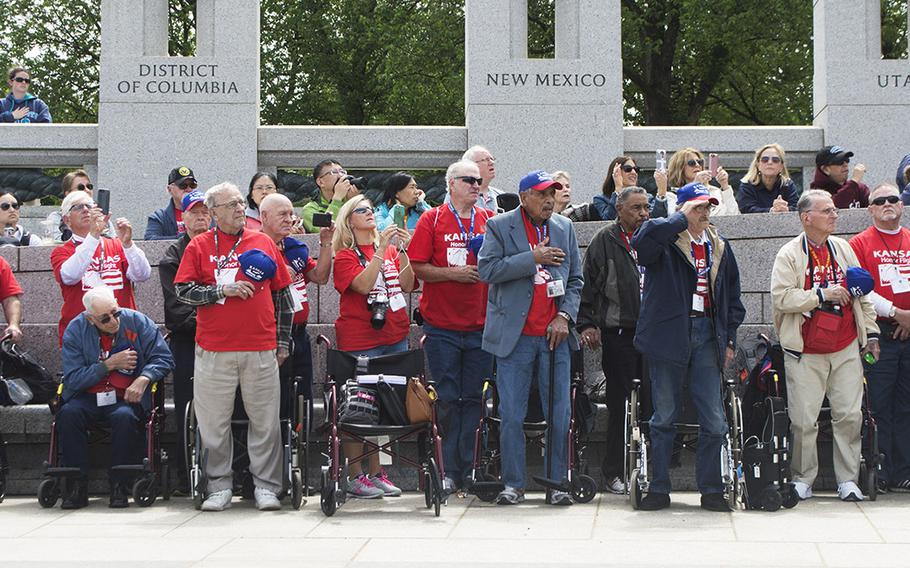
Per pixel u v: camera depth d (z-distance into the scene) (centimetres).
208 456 1073
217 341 1059
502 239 1068
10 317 1243
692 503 1084
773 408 1049
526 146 1823
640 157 1844
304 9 3691
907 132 1845
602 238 1148
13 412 1194
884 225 1156
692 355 1039
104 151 1788
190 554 849
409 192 1269
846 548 858
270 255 1083
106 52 1798
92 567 801
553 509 1045
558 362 1068
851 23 1847
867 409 1102
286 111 3744
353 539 906
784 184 1405
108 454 1207
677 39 3569
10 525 999
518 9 1841
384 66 3538
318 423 1195
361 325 1133
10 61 3706
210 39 1814
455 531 939
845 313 1098
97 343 1123
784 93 3553
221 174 1795
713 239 1049
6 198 1474
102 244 1201
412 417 1034
